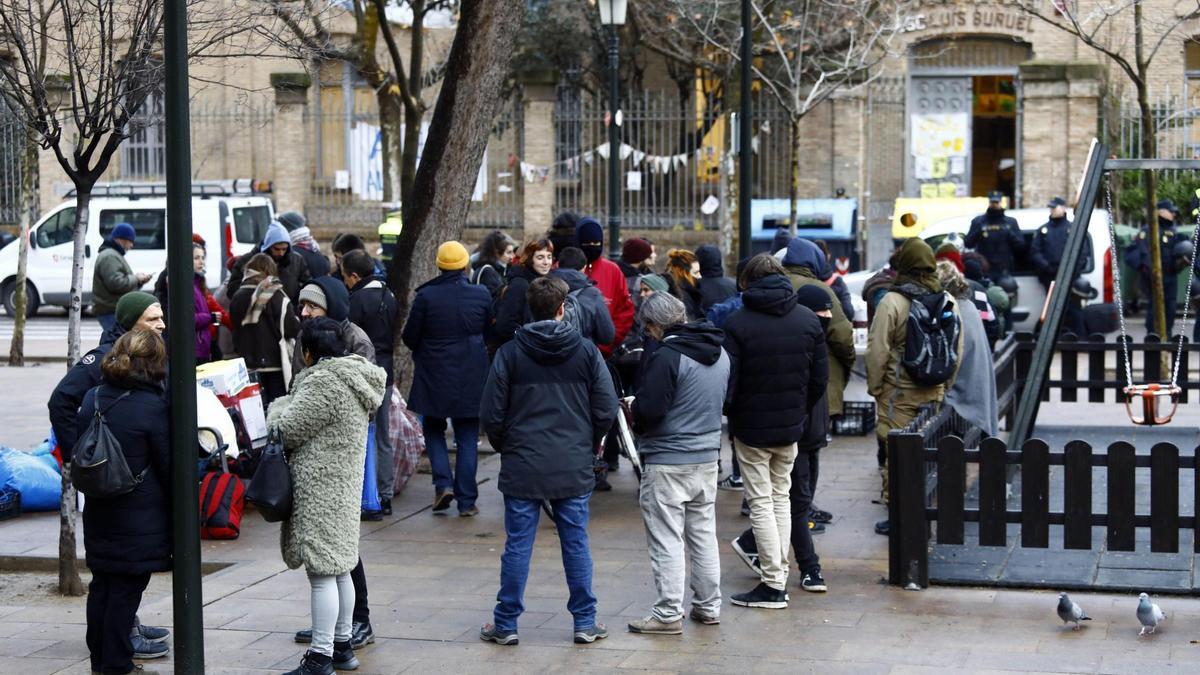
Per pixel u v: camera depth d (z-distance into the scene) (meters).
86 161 9.36
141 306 8.55
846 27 26.12
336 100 32.44
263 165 33.34
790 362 8.45
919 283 10.60
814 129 30.41
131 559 7.38
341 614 7.58
